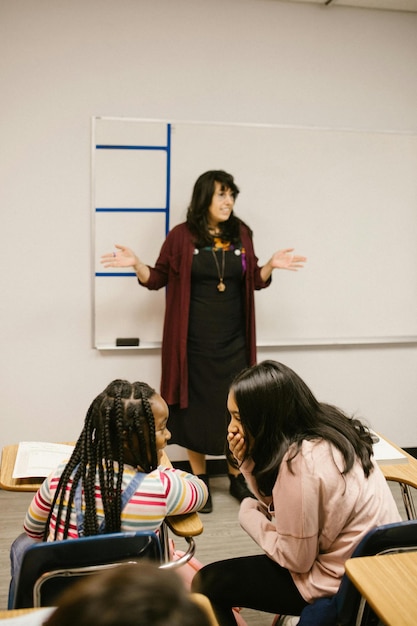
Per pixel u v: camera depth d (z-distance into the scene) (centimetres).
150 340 352
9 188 328
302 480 159
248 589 178
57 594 147
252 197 348
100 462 157
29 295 339
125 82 329
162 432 169
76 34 320
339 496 160
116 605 64
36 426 352
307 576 167
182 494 167
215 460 370
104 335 347
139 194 338
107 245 340
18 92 321
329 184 354
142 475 162
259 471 172
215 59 335
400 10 346
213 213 310
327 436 166
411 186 362
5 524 308
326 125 352
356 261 364
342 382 377
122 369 353
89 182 334
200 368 320
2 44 315
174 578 69
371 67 350
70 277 340
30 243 334
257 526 180
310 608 160
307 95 347
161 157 336
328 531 163
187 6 327
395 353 379
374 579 139
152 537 147
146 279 317
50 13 316
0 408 347
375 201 360
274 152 346
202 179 309
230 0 330
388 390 383
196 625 64
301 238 356
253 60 338
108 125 329
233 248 315
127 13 322
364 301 369
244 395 167
